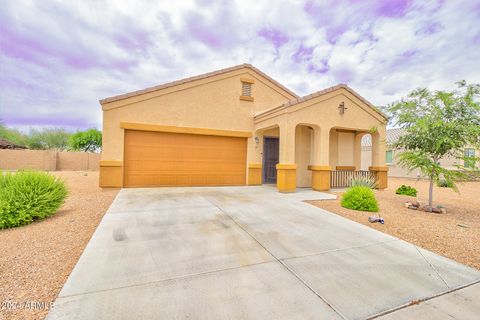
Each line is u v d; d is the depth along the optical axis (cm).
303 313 255
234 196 903
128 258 370
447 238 497
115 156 1030
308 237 488
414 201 900
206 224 548
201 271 339
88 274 320
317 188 1091
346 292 298
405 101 781
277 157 1355
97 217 595
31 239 444
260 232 507
